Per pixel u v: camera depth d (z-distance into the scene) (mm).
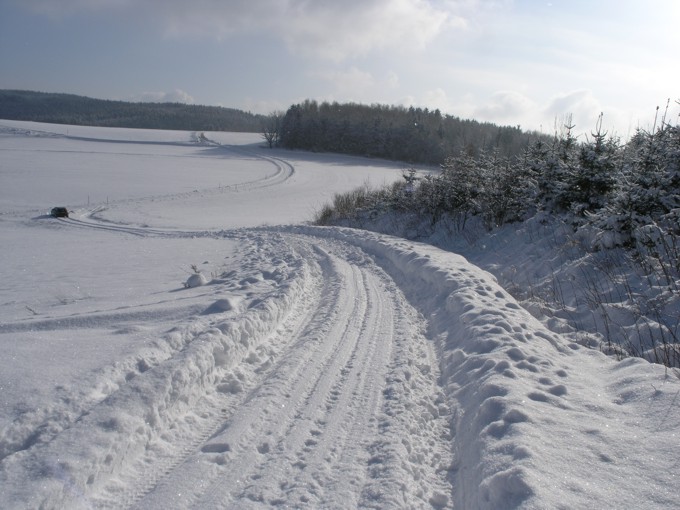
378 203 21484
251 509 3006
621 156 11250
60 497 2850
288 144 97000
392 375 5102
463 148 18891
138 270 12648
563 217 11688
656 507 2725
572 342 5789
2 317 7695
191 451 3688
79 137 91750
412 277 9766
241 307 6918
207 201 39344
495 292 7590
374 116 95375
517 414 3703
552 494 2812
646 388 4094
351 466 3488
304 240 16094
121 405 3725
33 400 3738
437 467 3662
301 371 5180
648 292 6742
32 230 26297
